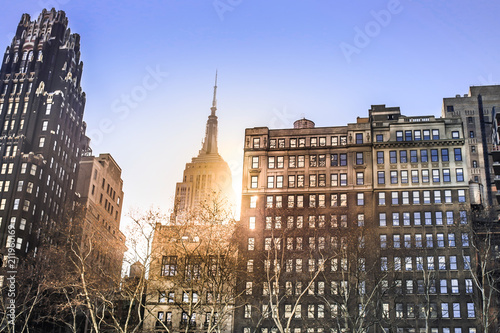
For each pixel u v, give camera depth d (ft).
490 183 460.55
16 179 437.99
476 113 486.38
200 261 211.20
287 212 328.08
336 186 337.11
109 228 565.53
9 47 520.01
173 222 209.05
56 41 526.16
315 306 278.46
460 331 289.74
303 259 303.68
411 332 287.89
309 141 355.97
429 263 284.41
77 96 529.45
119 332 213.66
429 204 324.19
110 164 579.48
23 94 489.26
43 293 331.57
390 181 333.42
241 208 339.16
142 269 197.57
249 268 305.12
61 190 481.05
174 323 286.05
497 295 290.97
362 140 348.18
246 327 293.64
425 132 345.31
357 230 286.66
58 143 482.69
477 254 287.28
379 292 252.42
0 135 468.34
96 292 208.85
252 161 354.13
